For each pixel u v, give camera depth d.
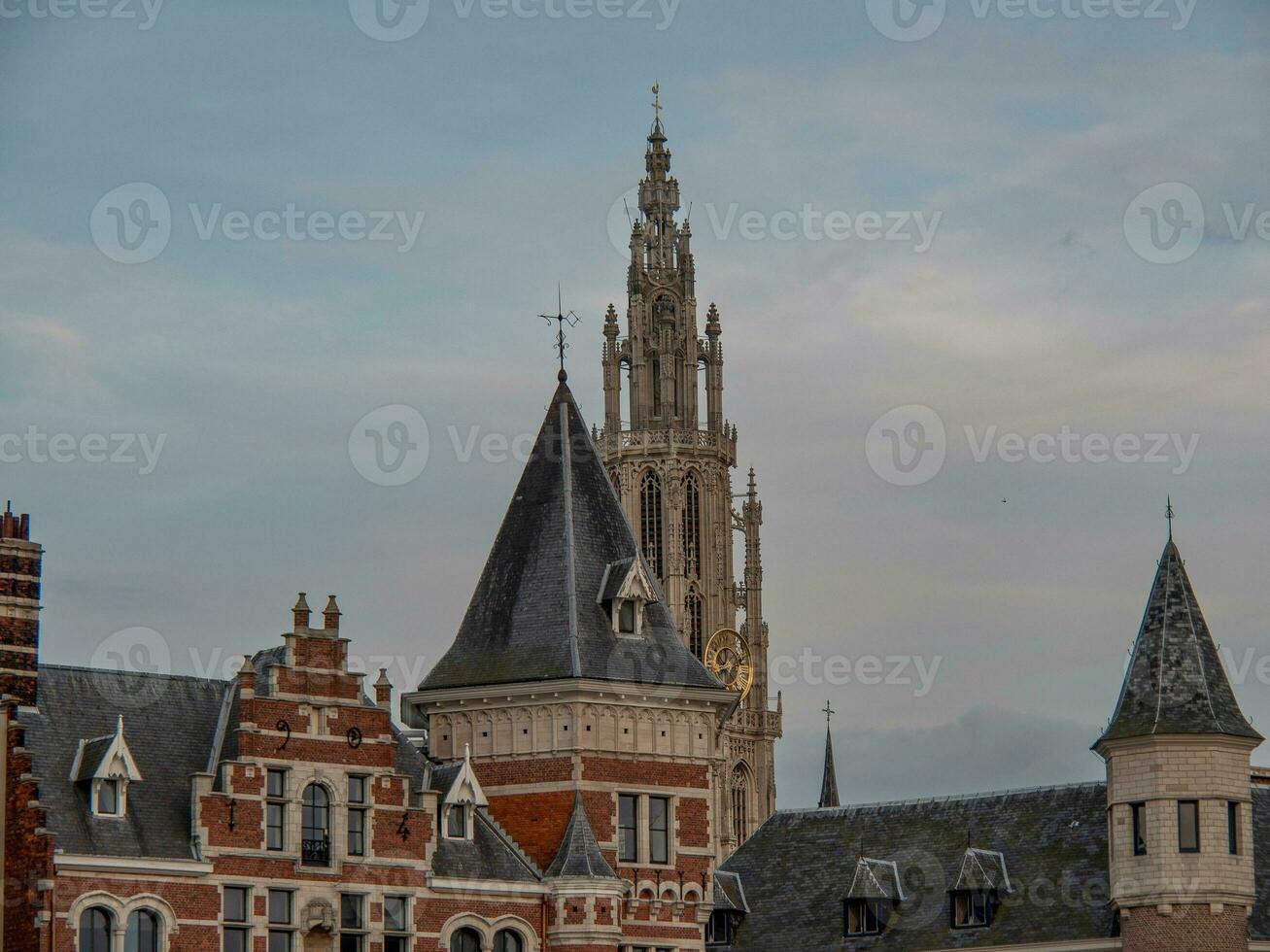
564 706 117.94
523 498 124.56
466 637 122.06
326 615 111.56
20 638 105.94
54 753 104.94
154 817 105.31
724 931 139.38
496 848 115.69
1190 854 120.25
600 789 117.56
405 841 111.38
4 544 106.00
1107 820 132.75
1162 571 125.56
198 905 104.81
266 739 108.00
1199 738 120.50
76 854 101.50
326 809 109.62
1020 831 135.75
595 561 122.25
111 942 102.25
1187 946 119.75
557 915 114.75
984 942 131.12
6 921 101.75
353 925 109.56
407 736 126.38
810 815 144.12
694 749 121.44
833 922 136.62
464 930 113.00
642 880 118.50
